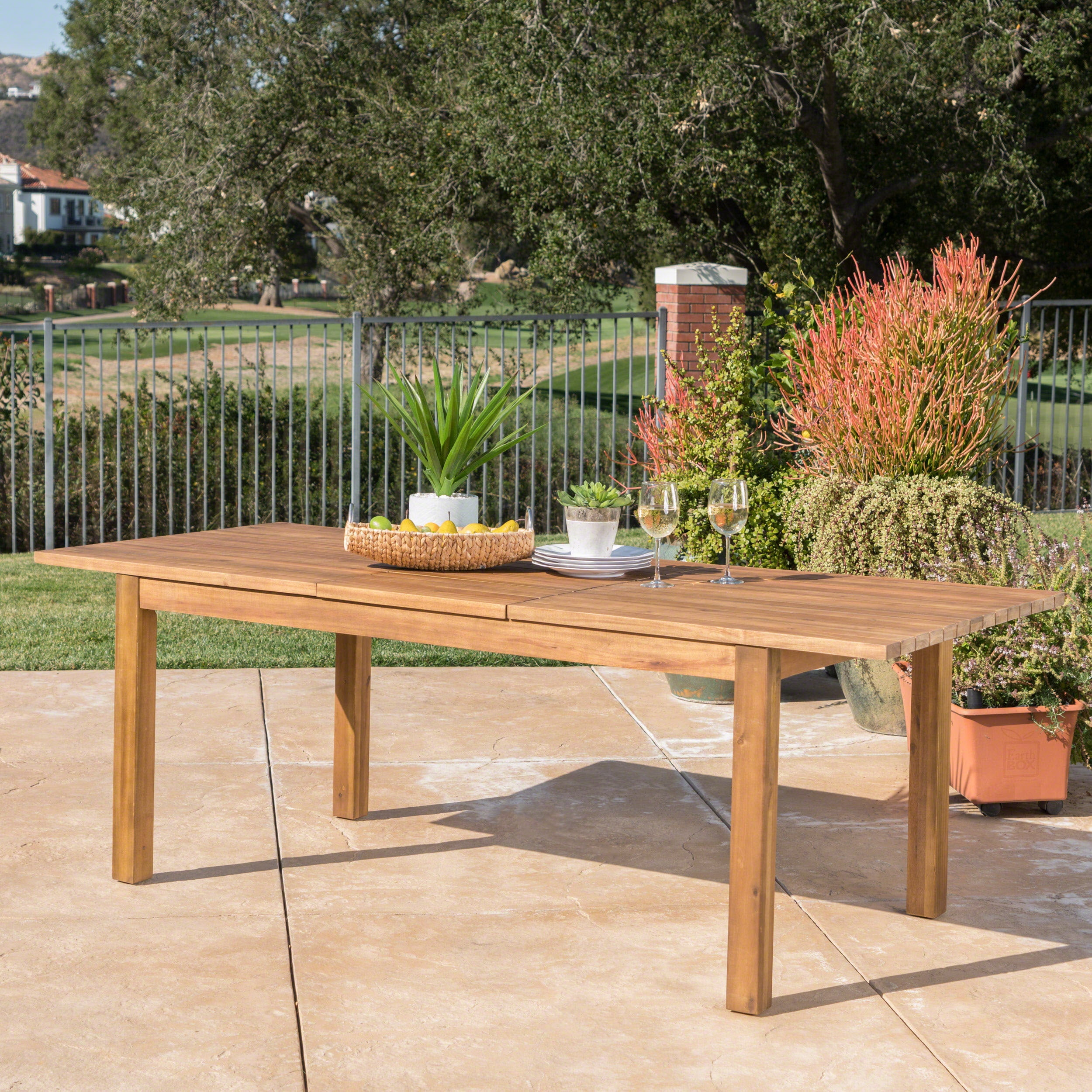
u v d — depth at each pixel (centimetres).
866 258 1379
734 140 1227
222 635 686
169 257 1484
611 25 1180
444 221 1399
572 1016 296
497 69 1184
